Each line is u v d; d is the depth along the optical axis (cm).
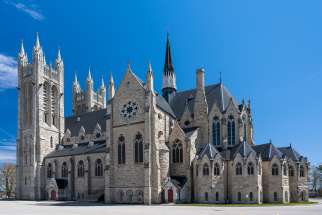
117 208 7456
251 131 10419
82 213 6209
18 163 13100
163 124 9819
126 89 10056
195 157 9219
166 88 11931
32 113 13075
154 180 9019
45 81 13575
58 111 13912
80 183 11744
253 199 8506
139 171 9394
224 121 9975
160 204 8650
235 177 8794
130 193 9450
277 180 8856
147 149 9119
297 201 9269
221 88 10825
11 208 7862
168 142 9781
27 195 12644
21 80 13738
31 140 12900
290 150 9825
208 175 8850
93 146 12219
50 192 11981
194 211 6281
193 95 11275
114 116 10162
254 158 8644
